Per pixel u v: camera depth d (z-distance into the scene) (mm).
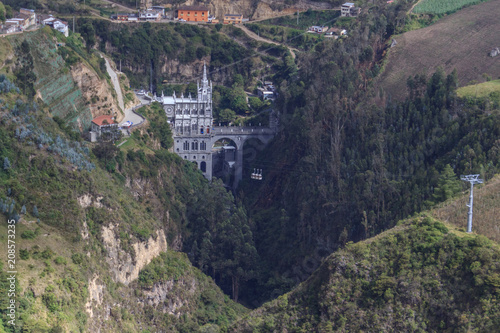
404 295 158000
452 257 160250
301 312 167625
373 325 156875
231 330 171750
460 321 150875
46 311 146750
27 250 156250
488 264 155250
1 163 171000
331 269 167625
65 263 160375
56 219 170375
